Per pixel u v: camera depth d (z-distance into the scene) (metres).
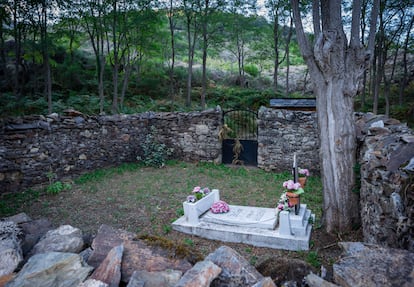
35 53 13.78
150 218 5.32
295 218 4.30
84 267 2.13
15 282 1.93
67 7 11.74
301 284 2.27
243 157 10.20
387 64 18.95
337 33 4.30
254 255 4.02
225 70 23.17
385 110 14.47
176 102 16.94
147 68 20.05
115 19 12.97
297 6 4.53
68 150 8.09
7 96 13.35
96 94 16.70
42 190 6.91
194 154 10.44
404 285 1.82
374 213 3.36
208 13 14.84
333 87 4.43
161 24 15.79
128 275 2.24
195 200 5.02
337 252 4.01
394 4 12.30
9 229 2.60
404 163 2.76
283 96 16.33
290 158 9.20
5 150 6.61
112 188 7.23
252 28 17.45
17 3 11.30
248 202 6.37
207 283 1.98
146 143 10.13
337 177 4.48
